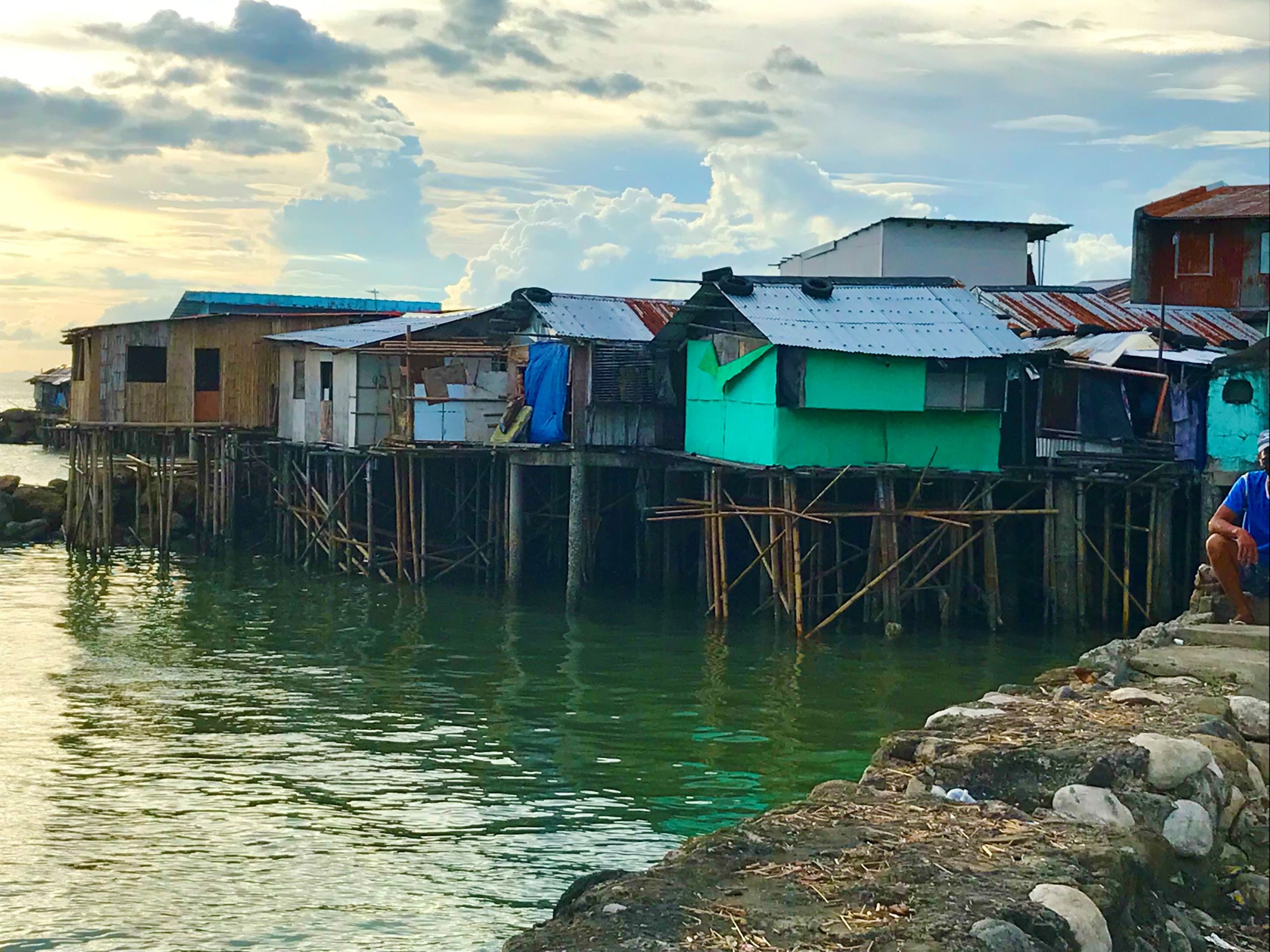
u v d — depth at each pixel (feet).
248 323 132.05
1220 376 90.22
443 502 122.72
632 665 80.69
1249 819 26.02
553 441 107.55
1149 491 93.97
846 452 91.97
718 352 98.99
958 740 27.43
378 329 122.11
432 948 39.70
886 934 19.02
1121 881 21.67
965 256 139.74
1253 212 125.08
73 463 137.59
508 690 73.92
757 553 105.70
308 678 76.64
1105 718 28.32
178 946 39.65
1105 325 108.78
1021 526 99.45
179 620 95.14
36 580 114.52
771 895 20.54
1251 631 32.40
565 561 117.08
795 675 78.13
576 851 48.24
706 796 55.16
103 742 61.82
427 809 52.75
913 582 96.73
